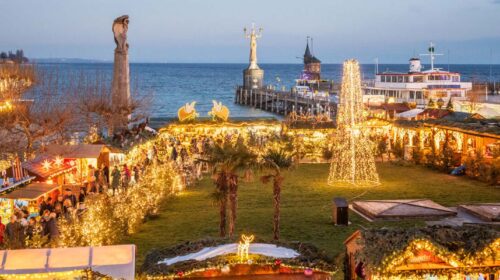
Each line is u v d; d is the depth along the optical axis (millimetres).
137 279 15781
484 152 43062
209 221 29156
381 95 85750
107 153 36062
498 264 15602
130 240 25391
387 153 51906
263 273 16031
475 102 74625
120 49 57031
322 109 89000
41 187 27312
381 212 29172
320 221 28906
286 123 55344
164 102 144625
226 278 15797
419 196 35469
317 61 166250
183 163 42000
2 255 15289
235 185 24281
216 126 55750
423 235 15383
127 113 57125
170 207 32844
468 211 30062
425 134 50031
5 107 40844
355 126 40812
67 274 15141
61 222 21375
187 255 16516
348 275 17594
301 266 15992
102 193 28469
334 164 41250
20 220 21594
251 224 28344
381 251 15211
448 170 44750
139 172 34969
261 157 24531
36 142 44219
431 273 15305
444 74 87250
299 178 41938
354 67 41000
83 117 56281
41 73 74062
